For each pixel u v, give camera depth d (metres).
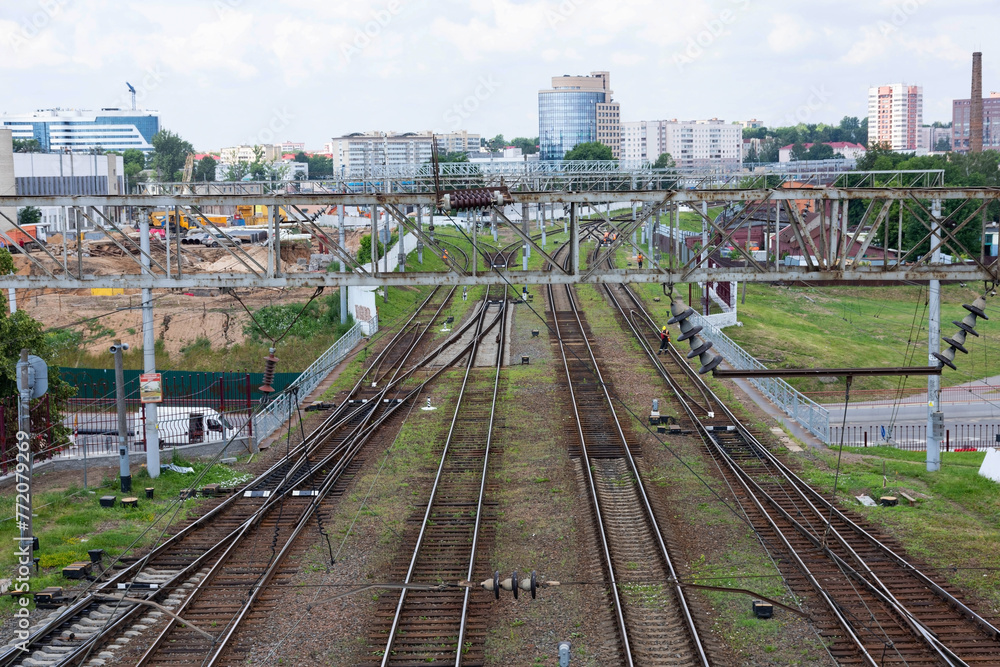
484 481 27.61
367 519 24.88
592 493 26.30
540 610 19.11
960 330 19.84
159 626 18.48
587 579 20.58
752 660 17.02
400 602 18.88
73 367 49.31
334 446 32.44
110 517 25.72
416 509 25.62
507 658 17.11
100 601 19.70
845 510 25.16
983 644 17.27
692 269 20.30
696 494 26.83
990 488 27.16
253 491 27.23
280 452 32.34
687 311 18.83
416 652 17.16
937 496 27.02
